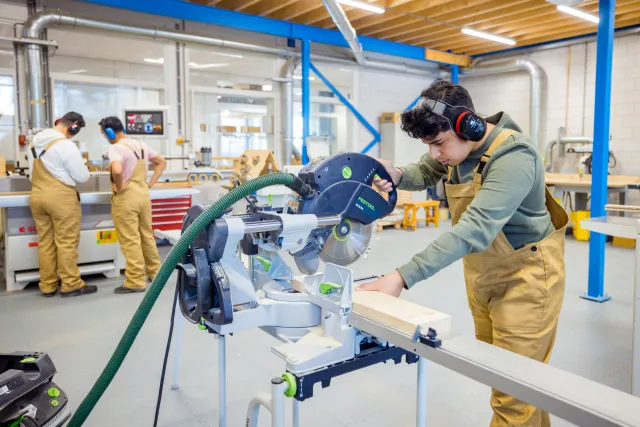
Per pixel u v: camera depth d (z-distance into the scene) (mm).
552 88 7914
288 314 1282
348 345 1194
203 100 7504
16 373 1433
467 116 1207
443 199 8312
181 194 4523
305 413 2152
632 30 6852
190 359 2691
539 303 1317
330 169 1356
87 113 6957
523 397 865
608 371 2559
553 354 2770
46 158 3674
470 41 7801
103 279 4375
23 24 5188
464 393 2324
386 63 8023
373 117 8352
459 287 4133
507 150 1223
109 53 6836
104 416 2121
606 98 3693
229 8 6043
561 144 7617
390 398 2283
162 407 2203
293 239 1260
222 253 1190
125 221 3902
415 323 1072
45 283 3875
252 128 6965
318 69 7621
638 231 1976
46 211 3725
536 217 1312
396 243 6078
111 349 2834
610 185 6008
